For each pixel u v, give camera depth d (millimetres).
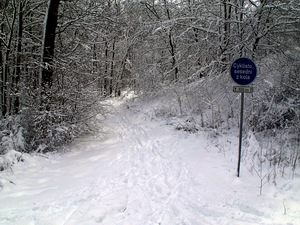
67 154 8633
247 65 5617
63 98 9719
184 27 12273
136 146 9086
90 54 12867
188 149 8078
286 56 9836
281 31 10062
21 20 10000
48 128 8633
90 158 8031
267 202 4570
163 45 16078
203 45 11352
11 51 10773
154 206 4559
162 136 9961
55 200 4922
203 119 10398
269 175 5367
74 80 10289
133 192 5191
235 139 8242
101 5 10820
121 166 6926
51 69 9297
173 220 4074
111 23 11391
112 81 26109
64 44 11555
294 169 5840
